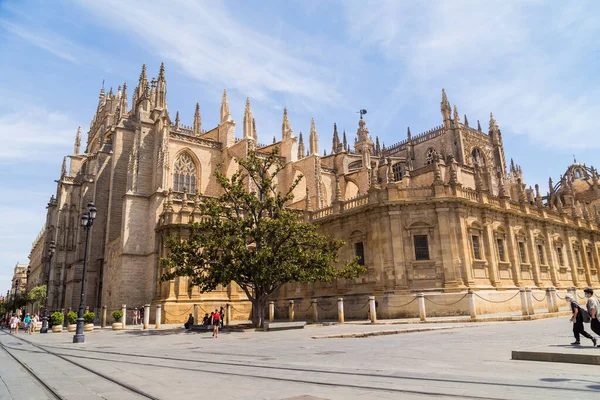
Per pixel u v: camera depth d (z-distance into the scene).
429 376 9.71
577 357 11.02
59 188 76.56
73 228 72.62
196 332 31.02
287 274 31.47
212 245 31.06
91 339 27.69
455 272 37.06
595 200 77.75
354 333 23.20
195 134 87.94
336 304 41.53
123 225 47.94
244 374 11.03
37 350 20.81
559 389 7.93
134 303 46.56
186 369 12.41
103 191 61.00
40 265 91.00
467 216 40.12
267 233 32.59
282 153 66.31
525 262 46.59
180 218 45.16
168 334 29.73
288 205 61.56
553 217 54.81
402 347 16.47
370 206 40.22
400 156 91.75
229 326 32.94
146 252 48.47
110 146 62.78
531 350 12.04
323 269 32.88
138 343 23.11
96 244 59.47
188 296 43.72
